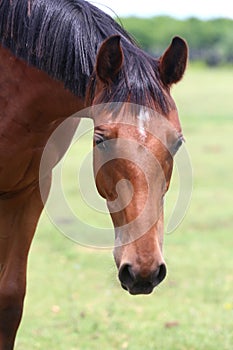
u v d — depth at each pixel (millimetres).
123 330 8406
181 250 12320
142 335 8188
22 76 5375
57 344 7945
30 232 5922
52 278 10695
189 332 8250
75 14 5188
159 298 9828
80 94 5086
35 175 5754
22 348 7844
